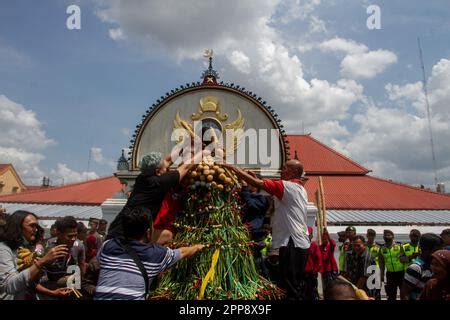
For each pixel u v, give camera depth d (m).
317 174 24.41
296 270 4.55
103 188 23.03
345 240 9.65
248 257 4.72
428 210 20.58
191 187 4.75
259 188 4.73
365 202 21.12
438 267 4.05
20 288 3.92
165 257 3.60
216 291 4.32
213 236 4.59
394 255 9.79
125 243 3.54
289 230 4.65
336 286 3.40
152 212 4.11
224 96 12.23
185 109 12.27
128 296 3.26
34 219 4.52
